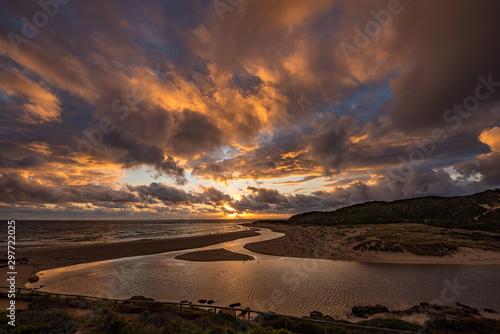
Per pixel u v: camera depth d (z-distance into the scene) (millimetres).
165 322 9992
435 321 12586
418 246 36469
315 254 37188
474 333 11422
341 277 23547
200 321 11047
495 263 30422
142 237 70750
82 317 10617
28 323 8828
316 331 11219
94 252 37562
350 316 14539
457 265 29453
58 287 20344
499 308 16109
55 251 36781
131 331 8719
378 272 25719
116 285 20859
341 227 75375
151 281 22047
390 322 12086
